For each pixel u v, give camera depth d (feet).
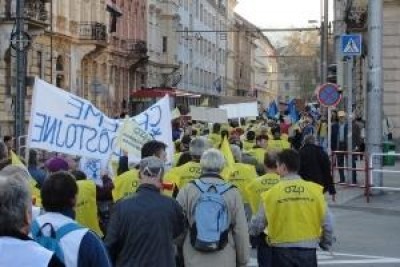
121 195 31.60
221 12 378.73
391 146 88.84
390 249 47.67
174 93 172.86
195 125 91.66
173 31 254.88
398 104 115.75
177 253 26.58
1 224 13.44
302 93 441.68
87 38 159.53
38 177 34.88
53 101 32.24
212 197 24.94
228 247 25.12
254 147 58.70
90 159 37.63
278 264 26.71
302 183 26.78
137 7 215.72
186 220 25.30
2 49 126.21
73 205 17.89
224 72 388.78
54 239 16.96
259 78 549.13
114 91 191.83
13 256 13.34
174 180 34.76
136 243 22.82
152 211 23.00
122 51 196.34
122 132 34.73
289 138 94.53
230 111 118.52
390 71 115.85
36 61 136.26
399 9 115.14
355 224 57.47
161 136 38.32
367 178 68.44
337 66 136.67
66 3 151.94
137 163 35.50
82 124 33.27
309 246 26.53
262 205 26.84
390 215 62.44
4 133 126.31
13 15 125.49
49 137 32.24
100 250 17.01
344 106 131.23
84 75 166.40
